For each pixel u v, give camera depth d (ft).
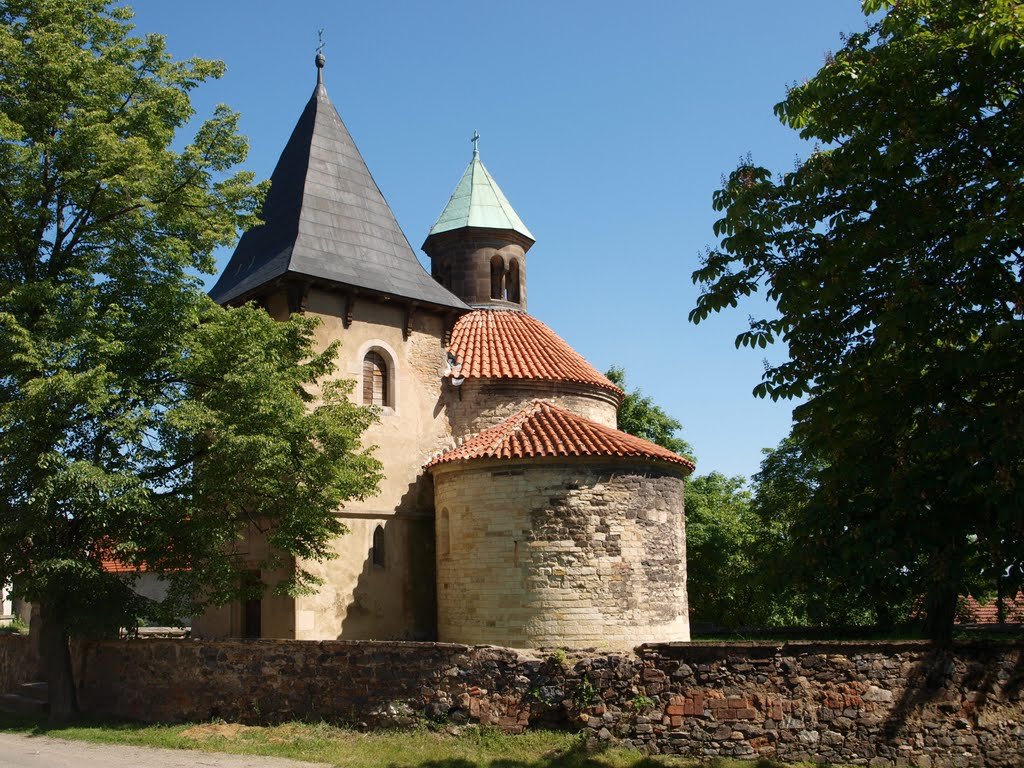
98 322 55.01
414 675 48.03
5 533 51.85
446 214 99.30
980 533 34.91
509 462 66.28
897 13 39.50
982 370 35.14
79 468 50.42
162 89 61.21
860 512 36.88
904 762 41.19
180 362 56.90
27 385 50.19
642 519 66.54
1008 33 33.76
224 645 53.67
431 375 79.92
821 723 42.45
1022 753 40.45
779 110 42.83
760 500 107.86
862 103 39.75
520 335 88.84
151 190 58.49
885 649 42.73
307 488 59.06
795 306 40.73
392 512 73.41
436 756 43.52
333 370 65.10
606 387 84.53
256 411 56.08
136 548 56.08
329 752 44.83
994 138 37.52
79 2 60.23
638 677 44.98
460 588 67.87
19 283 58.90
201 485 55.98
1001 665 41.75
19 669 75.05
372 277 76.79
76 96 57.88
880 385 37.88
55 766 44.19
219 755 45.29
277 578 68.33
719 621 113.50
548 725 45.68
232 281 81.05
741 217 41.42
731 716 43.34
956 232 37.11
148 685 56.39
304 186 78.69
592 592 63.57
